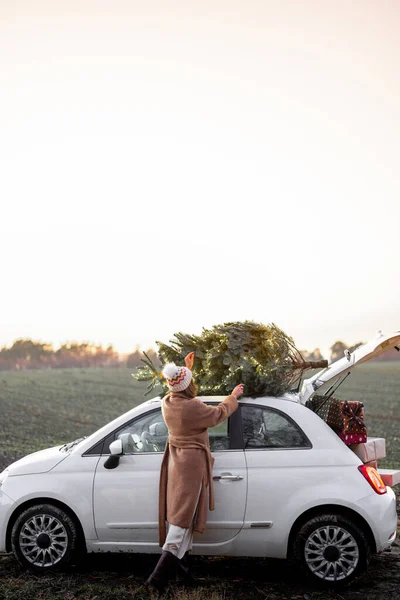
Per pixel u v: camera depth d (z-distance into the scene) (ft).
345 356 22.54
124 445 21.31
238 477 20.10
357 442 20.99
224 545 20.15
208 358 23.15
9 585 20.08
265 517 19.95
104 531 20.71
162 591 19.26
